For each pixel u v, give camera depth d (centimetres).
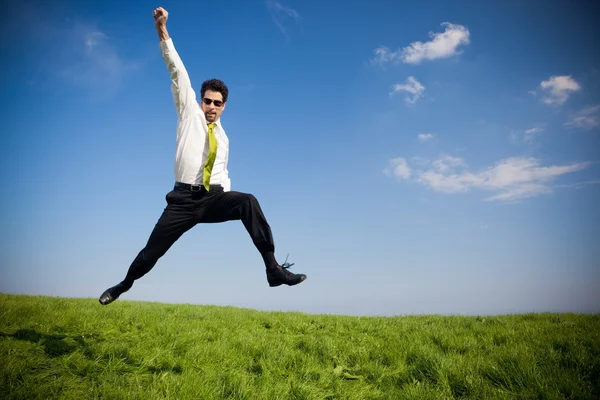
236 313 1002
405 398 394
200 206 404
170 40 403
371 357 557
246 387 398
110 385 377
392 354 540
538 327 702
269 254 391
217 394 378
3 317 634
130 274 420
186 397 359
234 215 406
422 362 479
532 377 416
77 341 535
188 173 402
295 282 376
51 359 436
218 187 411
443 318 954
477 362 477
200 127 415
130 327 681
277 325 830
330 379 448
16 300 872
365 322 884
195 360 484
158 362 466
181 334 611
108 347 485
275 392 393
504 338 622
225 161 432
